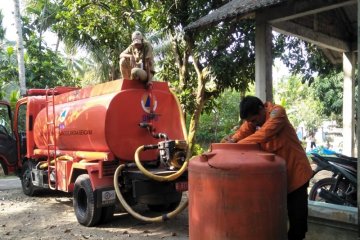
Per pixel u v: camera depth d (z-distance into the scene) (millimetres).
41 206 9047
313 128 32750
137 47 7379
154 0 12734
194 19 11508
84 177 7191
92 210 6891
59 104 8797
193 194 3537
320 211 4953
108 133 6898
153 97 7281
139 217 6234
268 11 6398
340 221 4781
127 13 14258
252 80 12375
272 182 3363
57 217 7938
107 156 6945
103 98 7180
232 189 3303
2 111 15453
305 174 3996
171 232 6664
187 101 12469
